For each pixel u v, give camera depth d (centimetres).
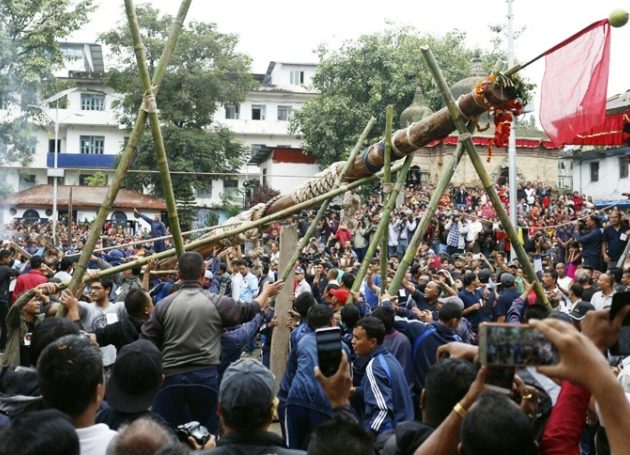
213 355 645
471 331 1087
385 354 648
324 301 1101
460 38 4897
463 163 3975
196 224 5078
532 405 364
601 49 764
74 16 3444
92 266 1437
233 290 1662
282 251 1031
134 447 335
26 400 462
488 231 2597
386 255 962
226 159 5025
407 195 3581
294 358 766
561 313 611
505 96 829
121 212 4931
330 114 4744
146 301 701
